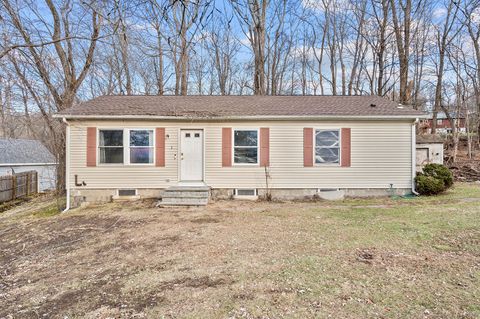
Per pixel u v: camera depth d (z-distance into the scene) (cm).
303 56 2256
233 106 1101
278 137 1027
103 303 342
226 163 1030
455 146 1906
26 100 1250
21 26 841
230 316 298
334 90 2161
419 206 834
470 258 433
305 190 1030
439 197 963
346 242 528
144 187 1017
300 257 459
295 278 382
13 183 1502
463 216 677
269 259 455
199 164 1034
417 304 309
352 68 2111
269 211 835
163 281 392
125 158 1011
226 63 1978
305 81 2283
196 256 481
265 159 1028
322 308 307
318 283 366
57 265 482
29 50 1079
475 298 318
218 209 873
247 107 1084
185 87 1599
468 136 2014
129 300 345
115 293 365
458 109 2139
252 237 579
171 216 791
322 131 1028
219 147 1030
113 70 1431
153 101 1170
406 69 1669
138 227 689
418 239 530
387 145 1025
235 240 562
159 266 446
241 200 1014
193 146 1032
